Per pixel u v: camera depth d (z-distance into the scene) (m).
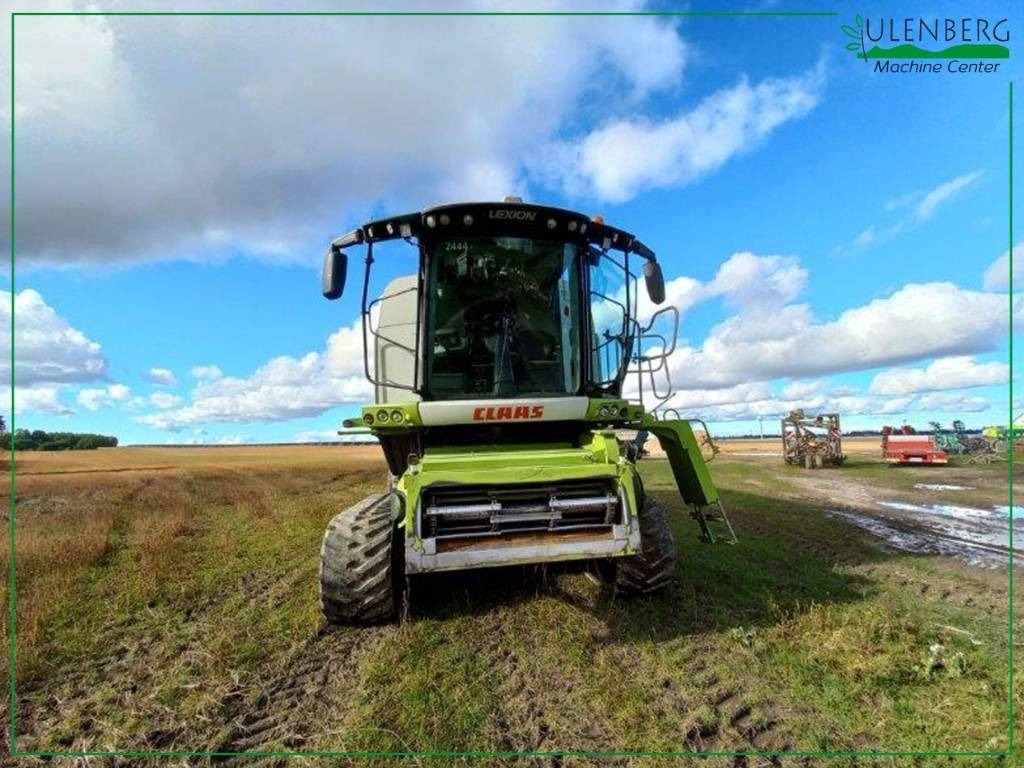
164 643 4.00
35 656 3.71
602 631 3.89
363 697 3.11
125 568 6.06
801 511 9.13
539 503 3.79
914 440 17.83
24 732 2.94
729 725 2.75
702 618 4.08
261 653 3.73
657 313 5.25
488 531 3.69
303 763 2.58
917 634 3.74
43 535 7.73
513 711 2.94
